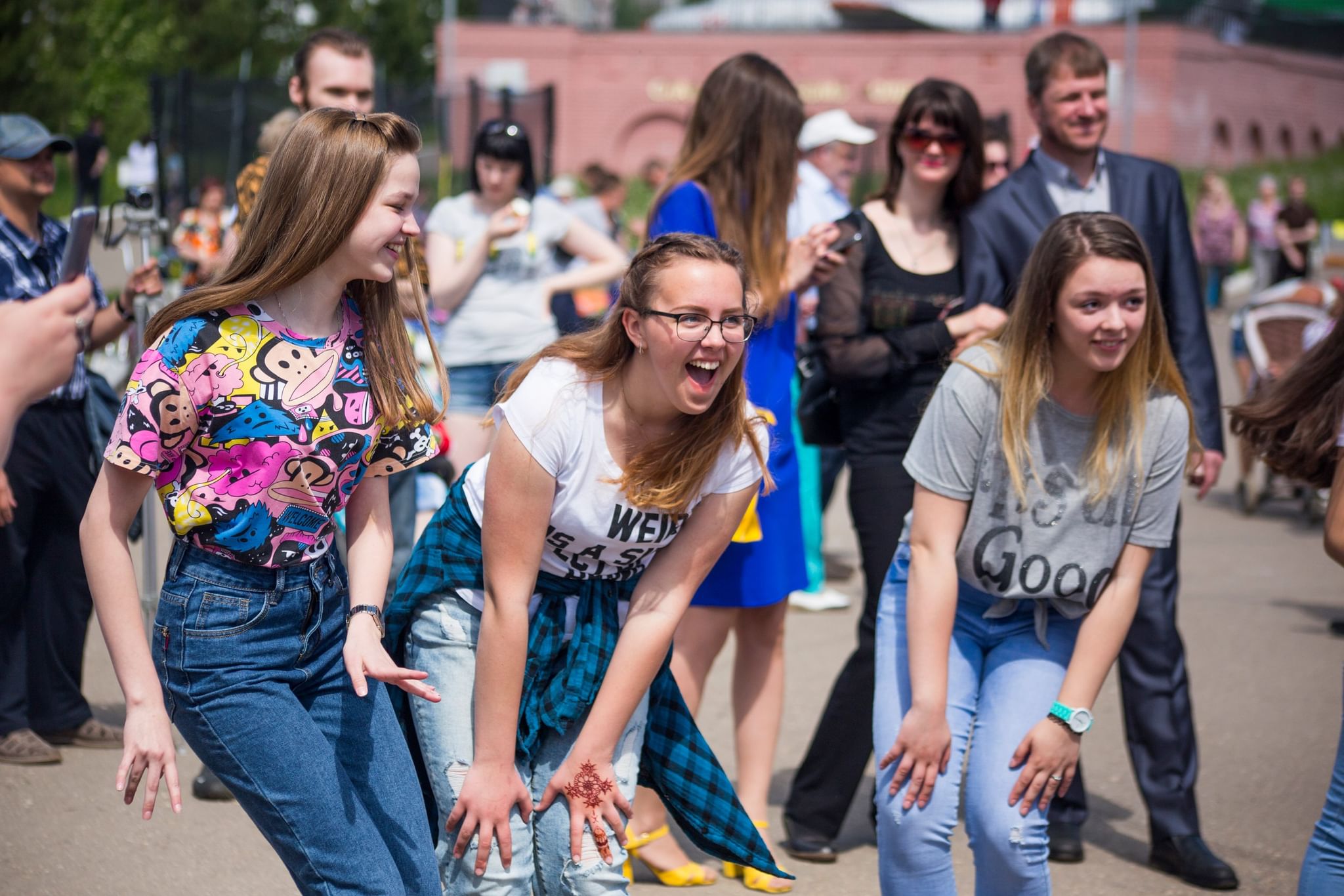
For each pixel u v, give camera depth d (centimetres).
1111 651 313
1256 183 3903
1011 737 310
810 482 733
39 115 2752
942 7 4216
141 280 479
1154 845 423
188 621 264
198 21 4434
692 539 291
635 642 286
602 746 285
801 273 413
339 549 478
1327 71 4491
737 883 409
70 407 476
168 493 263
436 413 290
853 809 479
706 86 417
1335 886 285
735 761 502
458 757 289
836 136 784
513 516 277
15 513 467
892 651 328
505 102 1449
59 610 488
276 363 266
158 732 252
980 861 310
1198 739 542
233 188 1401
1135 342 305
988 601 330
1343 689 608
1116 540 315
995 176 666
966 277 430
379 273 271
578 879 286
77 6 2927
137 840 421
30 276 462
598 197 1527
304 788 259
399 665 305
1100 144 440
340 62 470
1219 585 805
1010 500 313
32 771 473
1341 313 319
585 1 5069
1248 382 1161
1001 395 310
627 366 276
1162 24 3959
